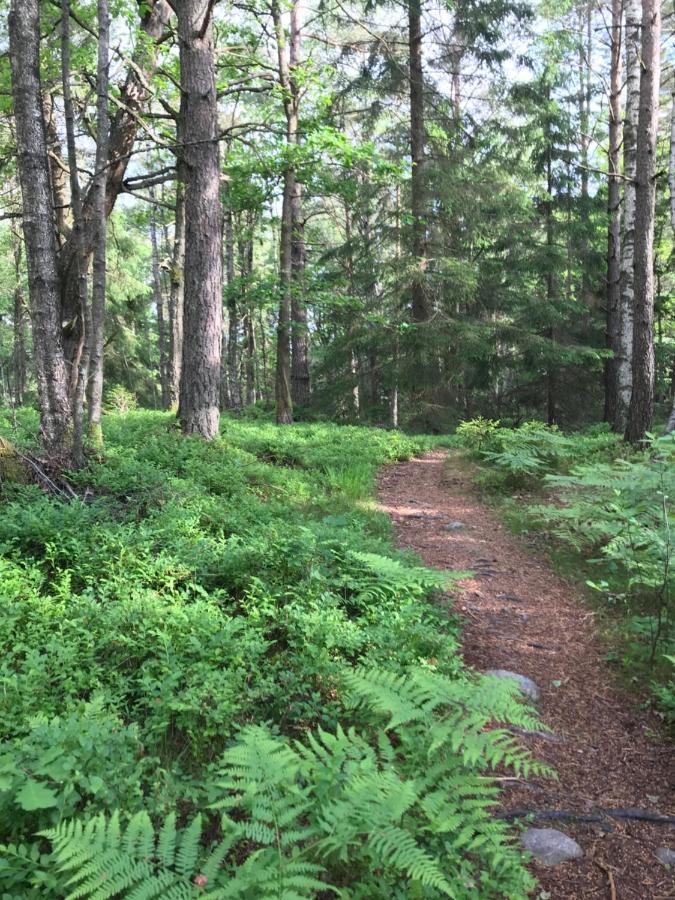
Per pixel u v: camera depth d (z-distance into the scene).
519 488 10.50
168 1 10.13
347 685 3.57
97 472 7.34
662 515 5.23
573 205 21.58
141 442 9.80
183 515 6.46
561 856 3.02
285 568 5.39
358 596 5.21
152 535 5.79
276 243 35.38
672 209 10.00
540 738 3.99
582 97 21.45
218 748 3.30
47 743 2.71
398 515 9.17
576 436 14.44
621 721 4.23
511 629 5.59
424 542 7.95
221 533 6.23
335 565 5.66
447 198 18.66
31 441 8.62
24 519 5.64
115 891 1.99
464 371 21.75
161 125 12.36
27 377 37.62
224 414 21.38
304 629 4.22
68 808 2.43
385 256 22.33
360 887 2.37
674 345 24.64
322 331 23.69
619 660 4.98
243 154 15.30
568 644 5.35
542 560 7.36
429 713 3.04
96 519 6.14
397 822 2.60
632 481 5.67
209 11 9.63
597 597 6.16
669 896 2.85
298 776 2.75
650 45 10.76
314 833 2.38
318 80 12.48
